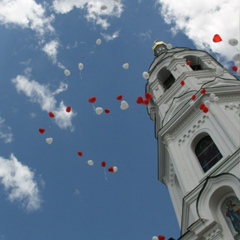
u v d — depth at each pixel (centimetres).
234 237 1966
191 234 2073
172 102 2945
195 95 2652
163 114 3034
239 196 1995
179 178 2472
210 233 2012
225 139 2362
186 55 3500
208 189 2155
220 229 2000
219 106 2573
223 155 2317
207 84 2830
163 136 2802
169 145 2709
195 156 2534
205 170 2409
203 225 2034
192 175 2416
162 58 3566
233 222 2020
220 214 2092
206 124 2570
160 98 3203
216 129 2456
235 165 2162
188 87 2995
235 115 2512
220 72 2373
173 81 3369
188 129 2681
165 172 2922
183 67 3312
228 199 2119
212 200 2134
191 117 2706
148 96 2092
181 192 2720
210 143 2516
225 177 2108
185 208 2298
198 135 2588
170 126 2780
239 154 2167
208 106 2598
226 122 2422
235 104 2623
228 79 2892
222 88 2702
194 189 2283
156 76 3488
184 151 2598
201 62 3459
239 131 2336
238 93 2719
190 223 2258
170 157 2684
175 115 2778
